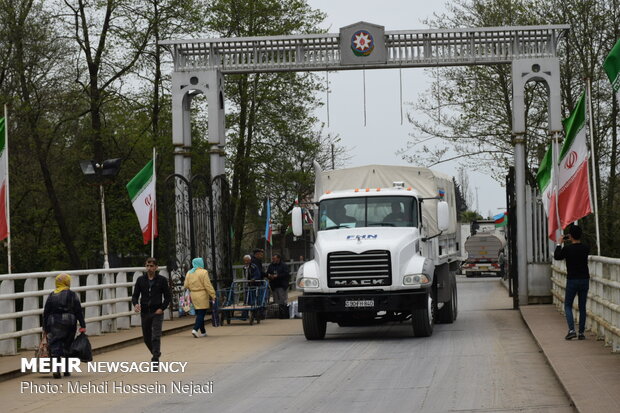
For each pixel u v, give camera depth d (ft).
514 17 182.19
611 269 69.10
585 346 71.51
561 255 77.30
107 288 101.71
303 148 198.90
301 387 58.08
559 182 93.20
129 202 186.91
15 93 173.27
